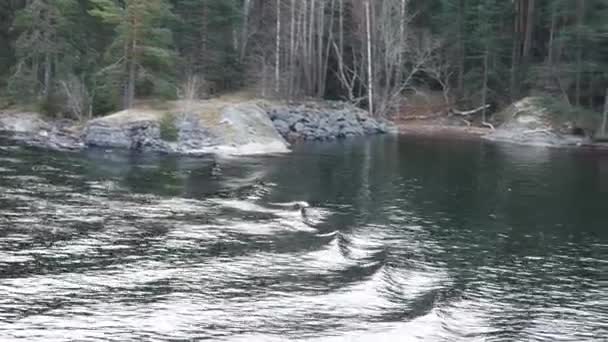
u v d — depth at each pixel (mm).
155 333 16266
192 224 25969
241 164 40281
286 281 20031
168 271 20594
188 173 36375
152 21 51469
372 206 30391
